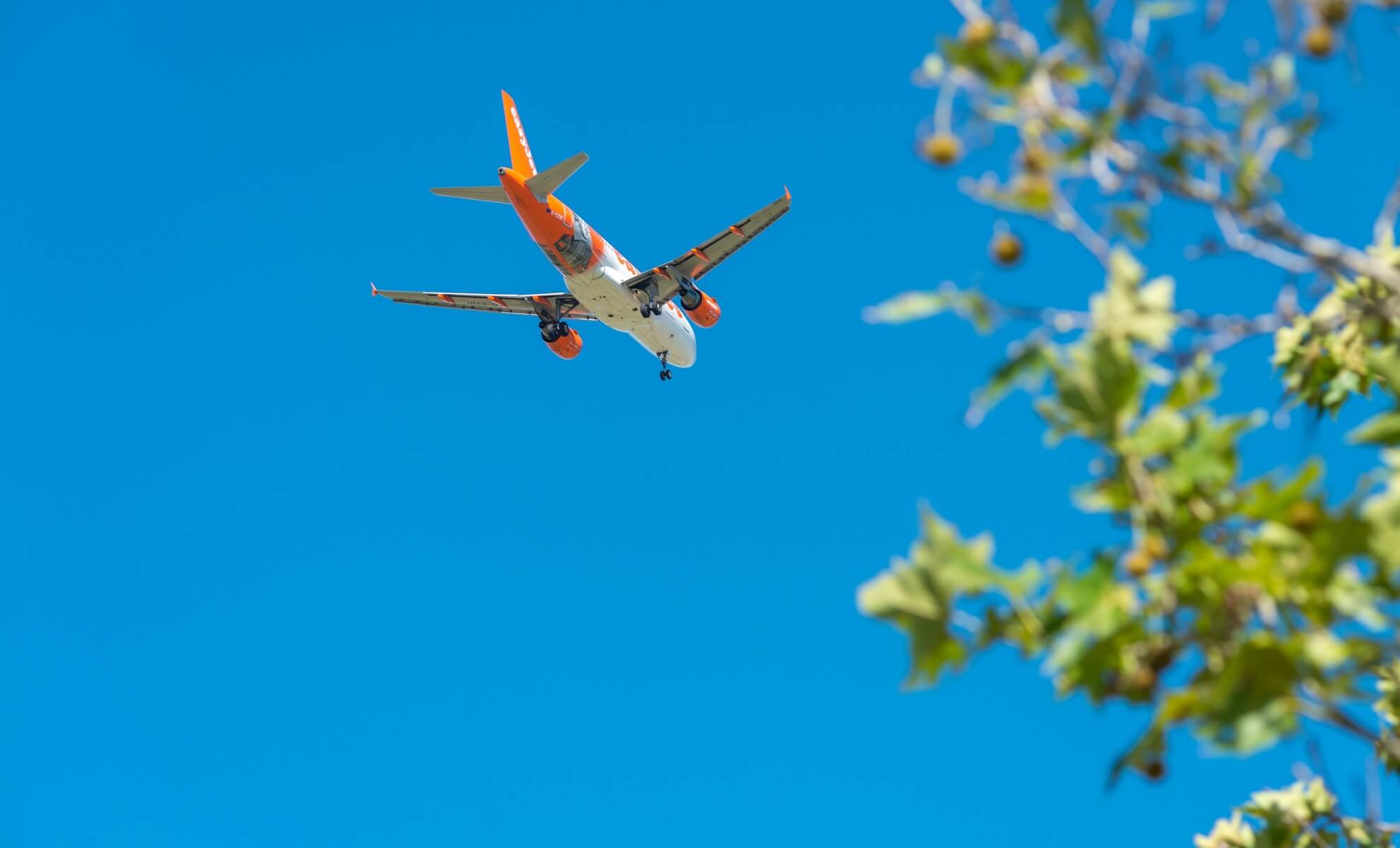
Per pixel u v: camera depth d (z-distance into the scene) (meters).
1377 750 22.73
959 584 17.42
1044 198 17.38
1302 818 25.42
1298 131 17.47
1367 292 27.91
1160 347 17.64
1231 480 17.27
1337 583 16.23
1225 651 16.70
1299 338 30.19
